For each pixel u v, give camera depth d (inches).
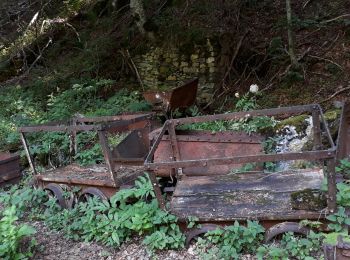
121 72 461.1
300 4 426.0
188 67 396.5
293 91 341.4
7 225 173.9
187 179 213.5
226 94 379.6
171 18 430.9
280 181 191.3
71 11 600.4
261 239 161.2
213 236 165.5
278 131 242.2
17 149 335.3
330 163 147.9
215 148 225.1
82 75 475.2
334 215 151.7
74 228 195.3
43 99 463.5
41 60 565.3
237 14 413.7
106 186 210.1
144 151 269.3
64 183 226.5
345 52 354.0
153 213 178.4
